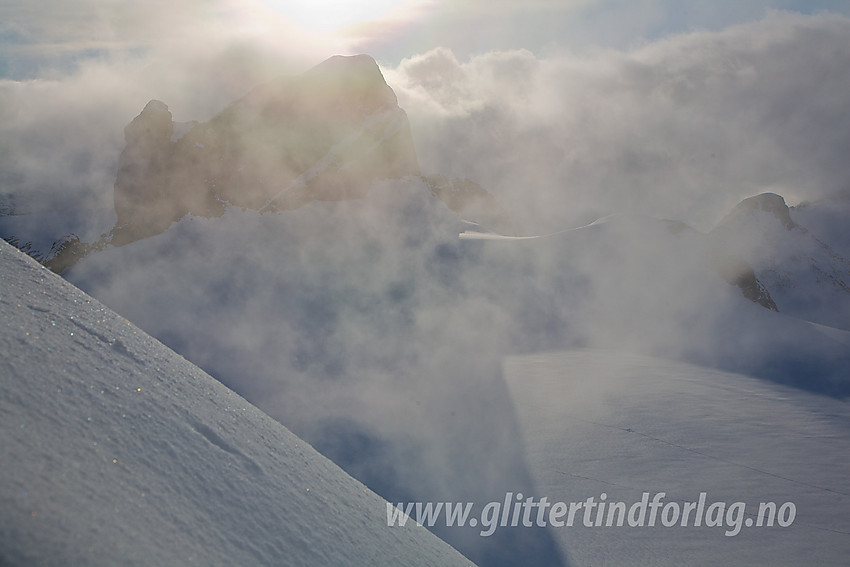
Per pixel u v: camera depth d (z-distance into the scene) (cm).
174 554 105
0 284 168
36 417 115
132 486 116
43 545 82
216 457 153
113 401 141
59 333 157
